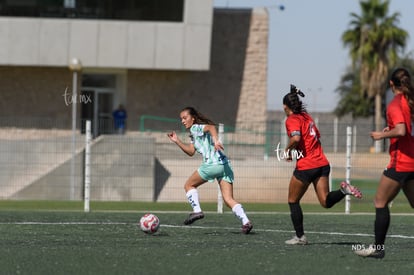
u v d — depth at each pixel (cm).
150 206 5369
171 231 3334
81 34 9056
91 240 2958
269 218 4175
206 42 9094
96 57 9088
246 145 7225
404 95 2342
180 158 6731
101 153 6494
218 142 3138
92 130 9262
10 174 6650
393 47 14200
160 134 8912
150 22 9056
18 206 5422
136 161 6506
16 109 9400
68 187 6575
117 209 5050
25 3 8981
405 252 2658
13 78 9394
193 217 3253
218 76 9644
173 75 9619
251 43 9669
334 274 2178
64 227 3481
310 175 2727
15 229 3378
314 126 2738
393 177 2362
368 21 14188
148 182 6475
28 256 2489
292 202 2820
